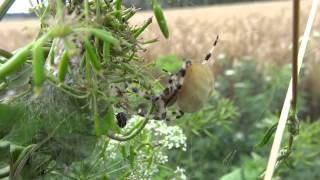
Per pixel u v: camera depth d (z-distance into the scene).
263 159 0.32
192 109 0.11
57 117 0.10
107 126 0.10
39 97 0.10
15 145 0.11
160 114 0.11
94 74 0.10
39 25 0.10
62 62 0.09
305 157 0.31
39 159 0.11
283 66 0.56
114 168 0.13
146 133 0.13
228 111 0.26
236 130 0.44
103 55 0.10
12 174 0.11
